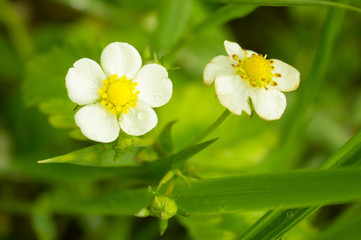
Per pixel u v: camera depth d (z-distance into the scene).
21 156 0.22
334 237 0.17
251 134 0.22
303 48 0.25
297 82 0.17
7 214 0.22
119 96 0.17
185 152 0.18
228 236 0.19
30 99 0.20
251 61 0.17
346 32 0.25
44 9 0.26
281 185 0.17
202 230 0.19
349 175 0.16
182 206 0.17
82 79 0.17
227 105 0.17
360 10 0.18
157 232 0.21
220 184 0.17
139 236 0.21
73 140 0.22
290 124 0.21
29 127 0.23
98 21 0.25
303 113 0.21
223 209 0.17
